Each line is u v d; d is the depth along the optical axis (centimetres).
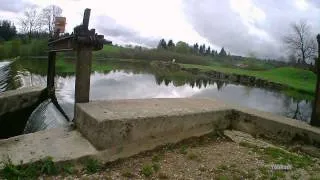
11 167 480
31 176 487
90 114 587
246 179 521
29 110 1138
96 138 561
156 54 8675
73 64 4628
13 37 6931
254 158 613
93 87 2464
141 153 603
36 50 5566
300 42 6006
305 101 2906
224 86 3772
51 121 956
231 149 661
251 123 751
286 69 6025
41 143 574
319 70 685
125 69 4991
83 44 657
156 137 625
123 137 575
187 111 689
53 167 507
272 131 718
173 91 2809
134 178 510
